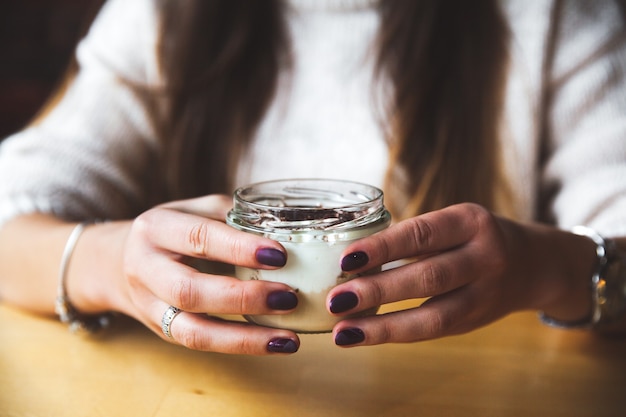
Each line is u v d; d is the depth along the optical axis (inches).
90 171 27.3
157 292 15.2
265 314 14.7
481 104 26.8
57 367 17.8
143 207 30.4
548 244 18.5
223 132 28.8
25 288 20.7
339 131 29.0
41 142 27.4
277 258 14.2
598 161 26.2
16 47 62.1
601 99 27.0
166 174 30.0
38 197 24.7
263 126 29.3
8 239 22.2
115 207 28.2
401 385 16.8
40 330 20.1
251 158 29.3
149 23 29.1
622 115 26.5
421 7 26.5
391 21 26.9
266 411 15.8
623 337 19.6
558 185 28.4
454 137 26.2
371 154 28.5
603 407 15.9
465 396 16.3
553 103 27.8
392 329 14.9
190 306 14.8
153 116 29.8
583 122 27.3
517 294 17.4
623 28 27.6
